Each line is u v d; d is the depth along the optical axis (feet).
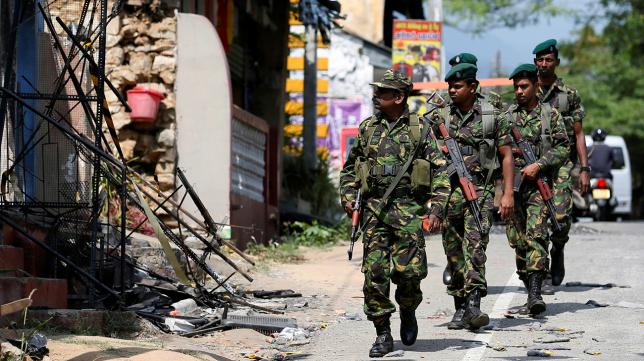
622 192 237.86
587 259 118.93
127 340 69.26
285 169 188.75
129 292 82.84
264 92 182.19
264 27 178.91
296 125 207.31
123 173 79.46
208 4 138.21
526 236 83.05
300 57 223.10
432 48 191.83
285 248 130.31
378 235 66.85
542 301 80.69
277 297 93.76
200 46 123.03
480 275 74.43
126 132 121.29
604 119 374.22
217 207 121.60
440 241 142.10
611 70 379.35
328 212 191.72
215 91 122.83
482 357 66.95
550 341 71.87
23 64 91.76
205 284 95.61
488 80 152.56
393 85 66.85
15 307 54.80
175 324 77.61
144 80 122.62
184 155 122.42
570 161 93.09
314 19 164.14
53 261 83.10
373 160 67.21
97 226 85.40
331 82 234.17
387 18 269.85
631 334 74.59
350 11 249.55
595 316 82.17
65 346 64.28
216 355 67.31
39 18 93.04
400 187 66.64
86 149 87.51
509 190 76.48
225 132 122.42
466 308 74.59
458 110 77.61
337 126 233.35
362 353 69.87
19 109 87.97
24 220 81.97
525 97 86.63
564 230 92.48
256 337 76.74
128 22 122.52
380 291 66.59
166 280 88.99
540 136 86.02
